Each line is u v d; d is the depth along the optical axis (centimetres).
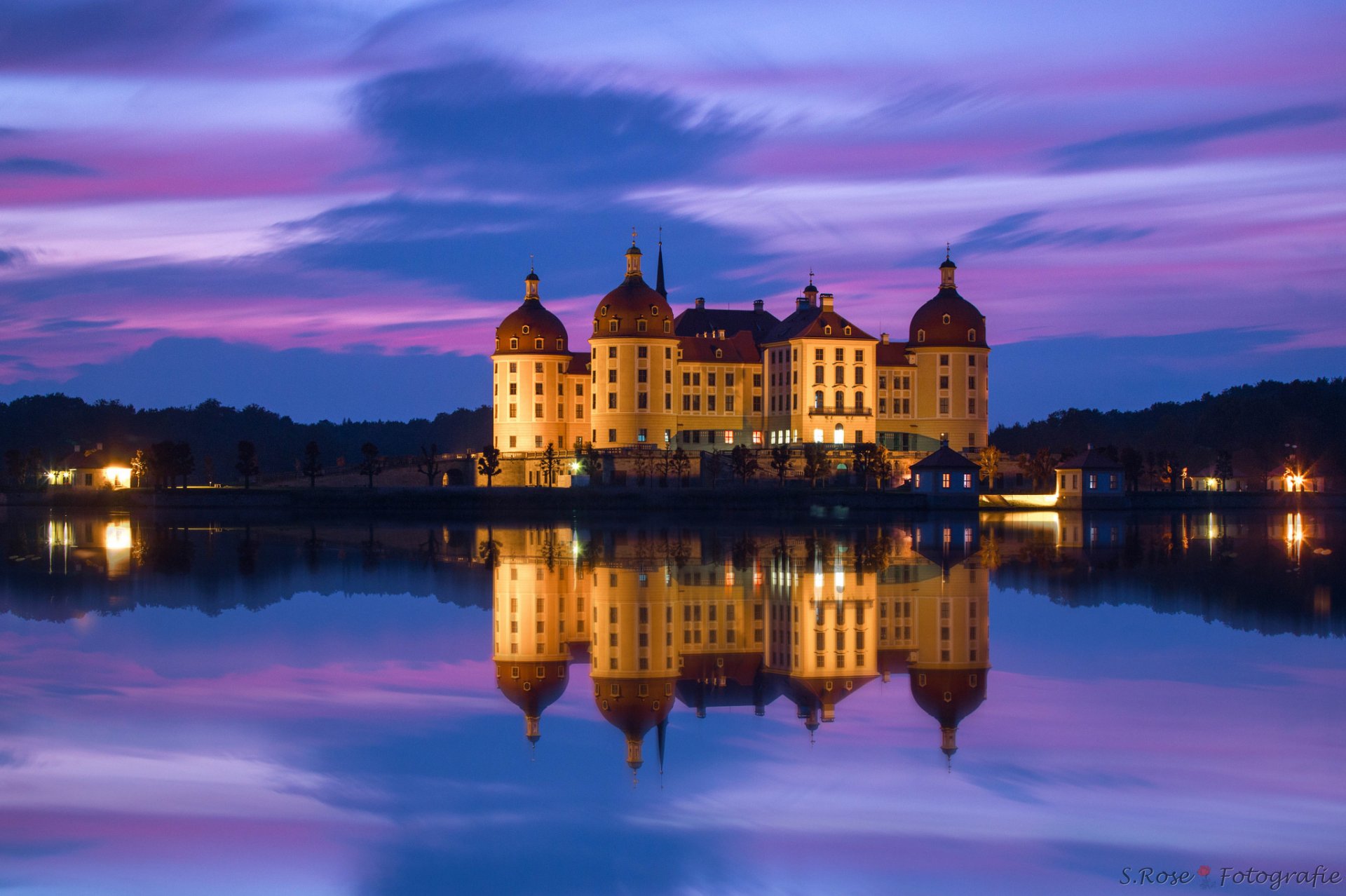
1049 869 3569
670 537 12619
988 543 11706
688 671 5862
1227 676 5481
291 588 8450
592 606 7600
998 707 5025
